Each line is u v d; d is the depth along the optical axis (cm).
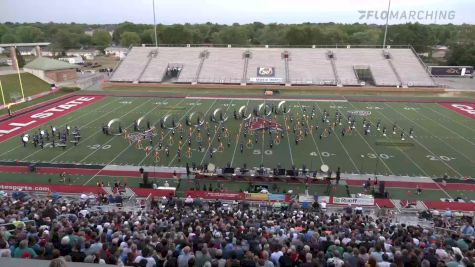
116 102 5891
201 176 3077
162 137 4084
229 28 14138
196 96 6456
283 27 15025
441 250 1196
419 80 7556
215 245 1219
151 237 1339
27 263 502
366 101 6119
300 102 6006
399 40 12075
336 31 12638
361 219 2048
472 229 1684
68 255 940
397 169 3281
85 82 7562
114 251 1088
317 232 1435
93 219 1716
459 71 8762
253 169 3133
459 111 5425
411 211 2448
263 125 4519
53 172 3159
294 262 1048
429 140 4066
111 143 3888
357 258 1073
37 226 1437
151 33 13750
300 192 2866
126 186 2902
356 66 8088
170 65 8325
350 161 3450
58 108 5450
